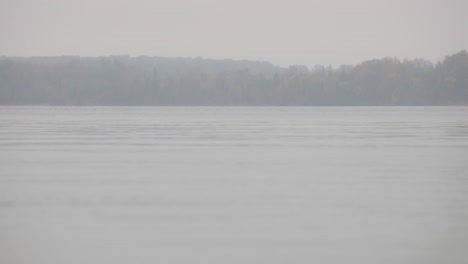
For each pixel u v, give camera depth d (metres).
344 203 25.06
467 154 44.50
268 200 25.73
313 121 102.94
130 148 49.41
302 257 17.75
